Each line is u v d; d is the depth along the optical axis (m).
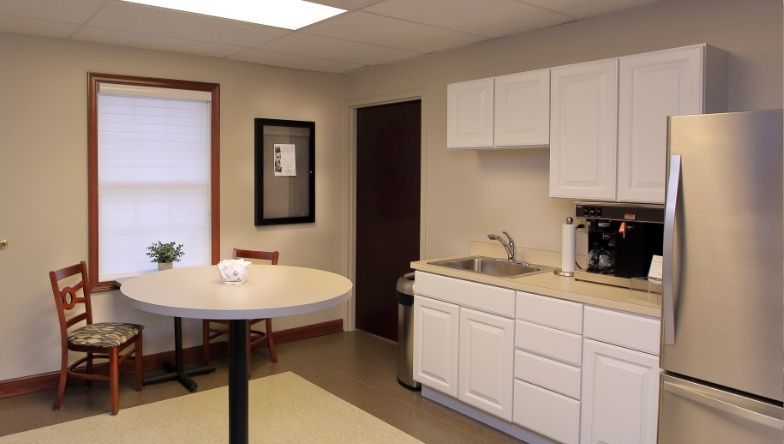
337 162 5.42
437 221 4.52
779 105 2.74
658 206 2.88
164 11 3.32
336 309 5.52
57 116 3.96
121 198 4.29
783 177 2.11
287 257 5.14
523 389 3.17
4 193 3.79
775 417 2.16
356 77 5.22
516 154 3.92
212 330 4.63
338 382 4.20
